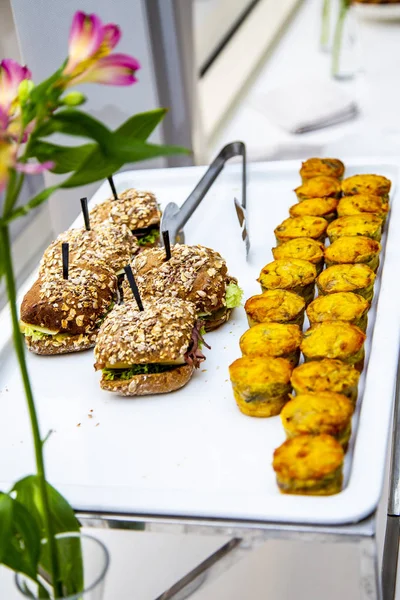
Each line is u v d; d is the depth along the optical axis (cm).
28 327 164
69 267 174
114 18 246
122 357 148
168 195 220
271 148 278
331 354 141
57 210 253
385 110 296
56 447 139
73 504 118
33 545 100
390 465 164
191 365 151
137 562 138
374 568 112
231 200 215
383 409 131
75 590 103
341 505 112
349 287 162
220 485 125
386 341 149
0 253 93
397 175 215
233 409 143
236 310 173
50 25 229
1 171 81
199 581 123
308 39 367
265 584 145
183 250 173
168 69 273
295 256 177
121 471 131
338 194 206
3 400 154
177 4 265
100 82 90
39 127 91
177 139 288
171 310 155
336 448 117
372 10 362
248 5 406
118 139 89
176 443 136
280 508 112
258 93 315
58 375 159
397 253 179
